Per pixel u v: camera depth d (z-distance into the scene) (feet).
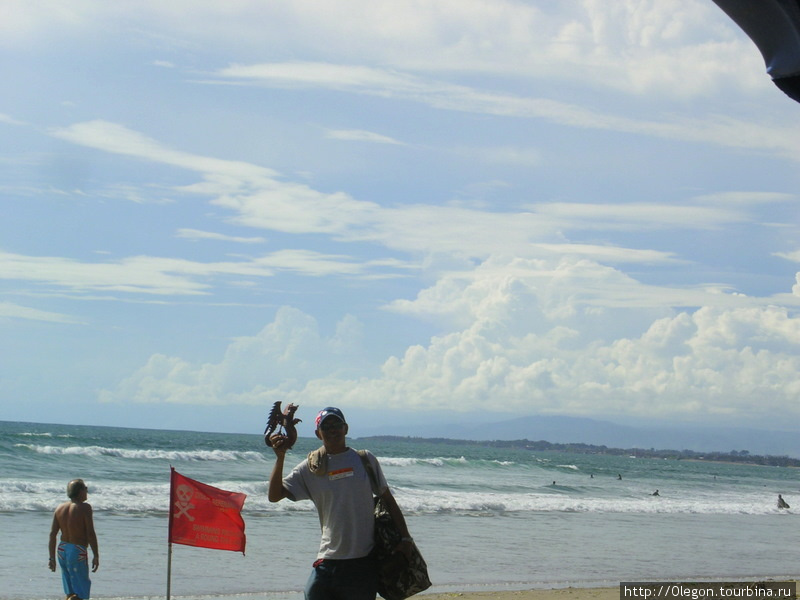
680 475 314.55
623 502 105.19
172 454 136.87
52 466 106.01
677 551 56.85
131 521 56.85
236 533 21.47
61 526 28.14
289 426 15.75
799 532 79.41
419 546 52.01
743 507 110.22
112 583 35.91
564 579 41.98
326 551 15.25
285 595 35.17
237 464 134.00
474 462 200.13
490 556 49.26
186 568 40.40
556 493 128.47
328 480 15.25
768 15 6.61
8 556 40.96
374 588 15.28
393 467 170.09
